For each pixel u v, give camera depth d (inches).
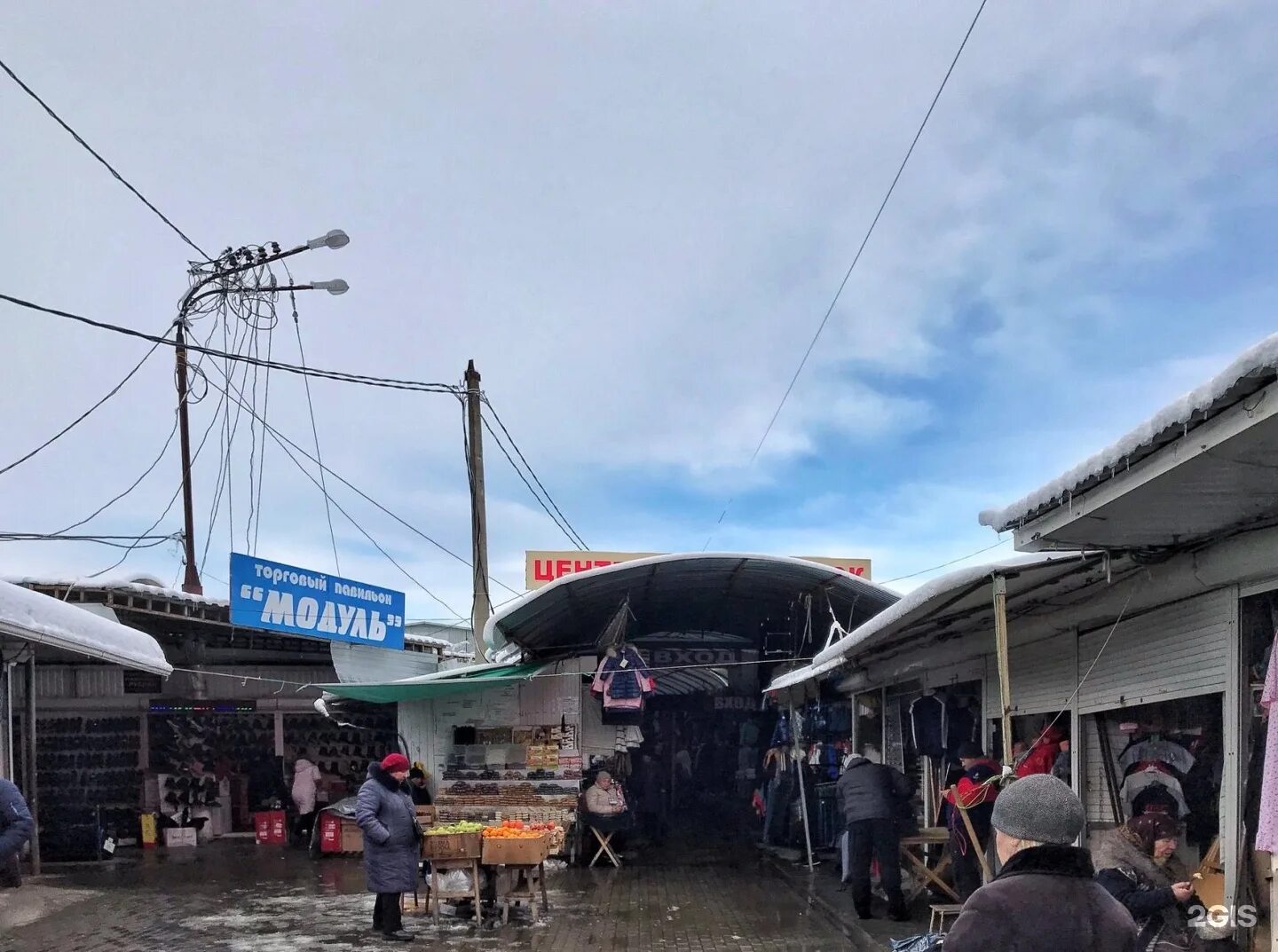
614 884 441.4
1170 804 233.3
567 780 526.3
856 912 339.9
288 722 698.2
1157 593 223.0
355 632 617.0
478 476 651.5
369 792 328.8
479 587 645.3
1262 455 144.6
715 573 485.7
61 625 375.9
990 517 217.0
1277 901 179.6
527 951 313.0
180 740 666.8
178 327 591.2
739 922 351.9
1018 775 279.0
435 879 353.7
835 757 499.8
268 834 633.0
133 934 339.3
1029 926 101.0
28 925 354.6
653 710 760.3
